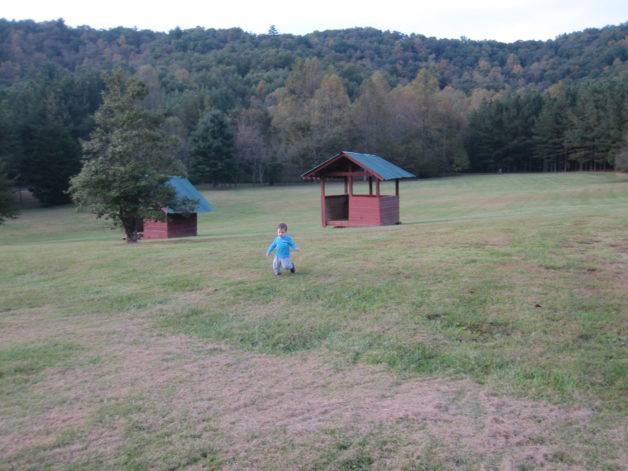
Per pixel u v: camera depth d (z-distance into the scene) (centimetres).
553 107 9594
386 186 7825
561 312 730
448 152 10331
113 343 706
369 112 10038
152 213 2084
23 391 556
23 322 812
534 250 1118
